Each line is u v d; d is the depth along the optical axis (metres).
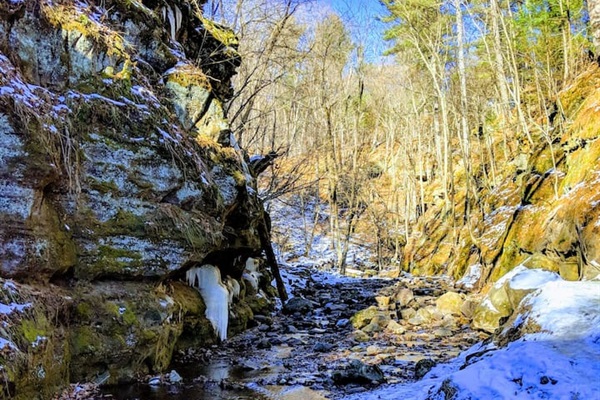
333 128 24.05
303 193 27.22
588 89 13.03
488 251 13.61
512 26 17.14
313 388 5.79
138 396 5.37
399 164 32.03
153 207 6.68
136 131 6.58
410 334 8.99
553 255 8.81
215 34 11.27
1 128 4.79
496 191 17.22
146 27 7.91
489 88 23.69
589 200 7.93
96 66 6.38
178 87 8.22
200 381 6.12
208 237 7.50
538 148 12.85
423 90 26.97
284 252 27.38
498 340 6.01
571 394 3.72
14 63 5.50
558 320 5.03
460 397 4.22
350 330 9.75
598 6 9.41
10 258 4.79
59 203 5.61
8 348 4.05
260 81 14.25
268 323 10.58
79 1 6.71
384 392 5.40
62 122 5.56
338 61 25.95
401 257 21.89
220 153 8.55
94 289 5.83
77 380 5.35
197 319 7.95
